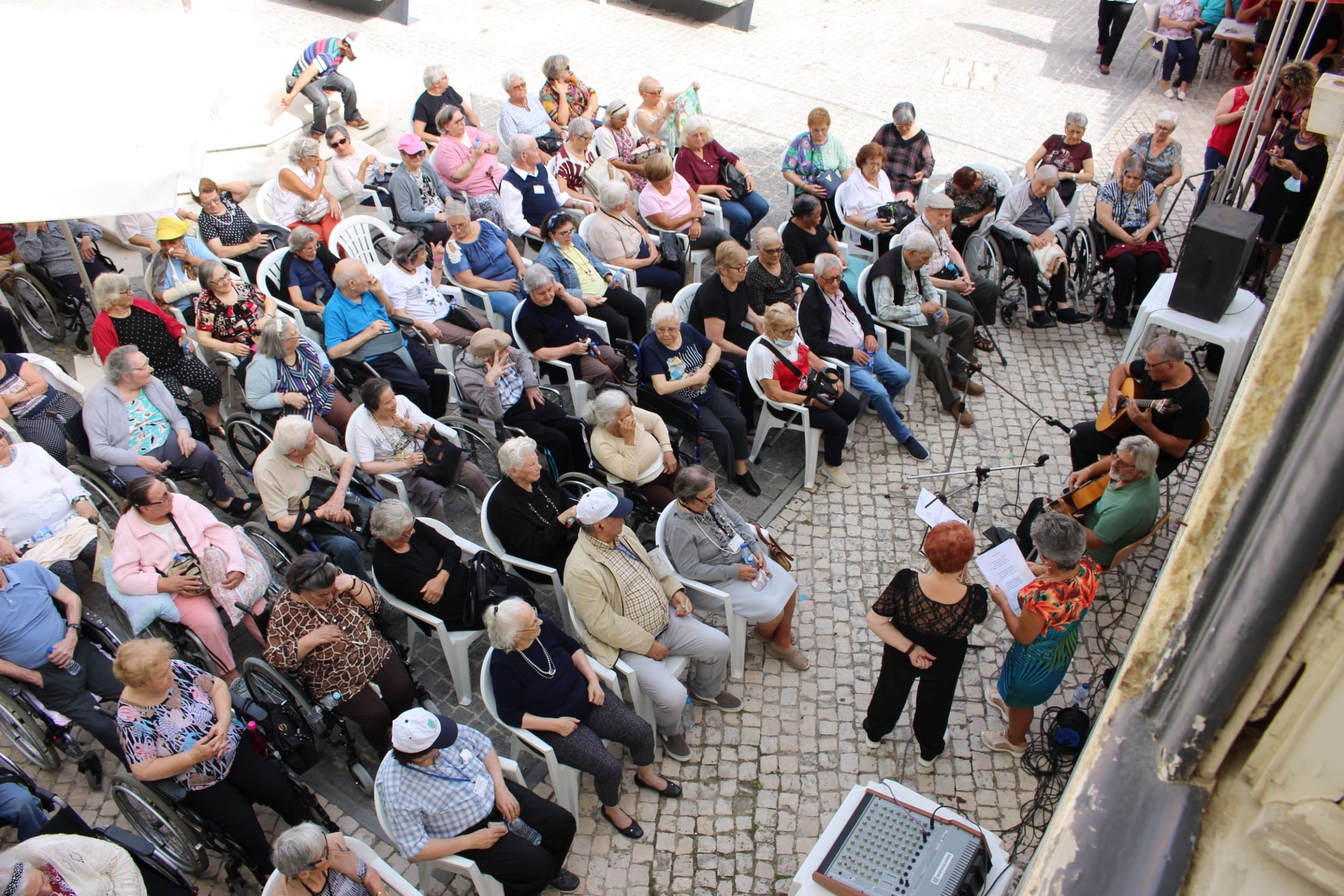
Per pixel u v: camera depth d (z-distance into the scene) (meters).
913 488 7.36
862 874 3.75
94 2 14.50
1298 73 8.23
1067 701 5.76
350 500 6.16
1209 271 7.12
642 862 4.97
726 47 14.64
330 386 6.84
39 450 5.80
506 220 9.15
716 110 12.77
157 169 6.08
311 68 10.58
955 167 11.55
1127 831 1.03
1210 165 10.13
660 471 6.50
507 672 4.84
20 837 4.20
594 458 6.50
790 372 7.00
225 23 7.44
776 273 7.81
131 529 5.30
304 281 7.76
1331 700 0.91
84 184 5.87
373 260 8.71
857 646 6.14
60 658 4.96
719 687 5.66
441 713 5.65
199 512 5.49
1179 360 6.14
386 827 4.34
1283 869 0.96
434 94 10.64
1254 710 0.98
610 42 14.59
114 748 4.98
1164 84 13.58
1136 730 1.07
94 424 6.05
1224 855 0.99
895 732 5.61
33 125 6.11
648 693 5.27
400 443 6.37
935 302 7.84
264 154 10.67
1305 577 0.90
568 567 5.27
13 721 4.97
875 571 6.67
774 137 12.20
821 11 16.19
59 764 5.20
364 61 12.41
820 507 7.18
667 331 6.87
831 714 5.72
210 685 4.59
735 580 5.69
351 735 5.48
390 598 5.43
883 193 9.38
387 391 6.23
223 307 7.05
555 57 11.02
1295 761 0.96
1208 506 0.97
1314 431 0.86
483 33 14.67
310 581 4.77
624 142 10.45
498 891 4.50
